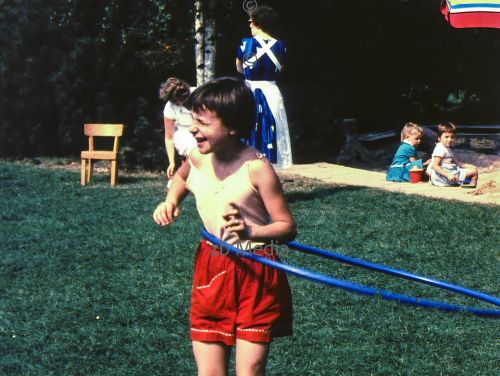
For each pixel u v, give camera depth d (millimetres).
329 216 10883
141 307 7195
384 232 9922
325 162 17188
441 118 22016
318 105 17906
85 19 16344
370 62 20469
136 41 16125
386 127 21266
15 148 17625
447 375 5840
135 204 11773
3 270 8336
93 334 6520
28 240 9594
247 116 4395
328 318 6879
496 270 8383
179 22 15156
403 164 14211
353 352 6176
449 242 9484
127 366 5941
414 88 21609
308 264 8445
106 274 8203
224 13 14969
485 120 22234
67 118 17203
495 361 6059
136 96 17359
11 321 6809
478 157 17609
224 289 4418
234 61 18219
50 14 17516
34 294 7547
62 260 8734
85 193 12820
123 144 16094
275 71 11383
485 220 10562
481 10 13430
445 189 13180
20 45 17594
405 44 20750
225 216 4168
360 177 14711
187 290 7633
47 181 13891
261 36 11461
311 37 19344
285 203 4391
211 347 4500
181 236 9664
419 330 6648
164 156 15633
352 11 19359
